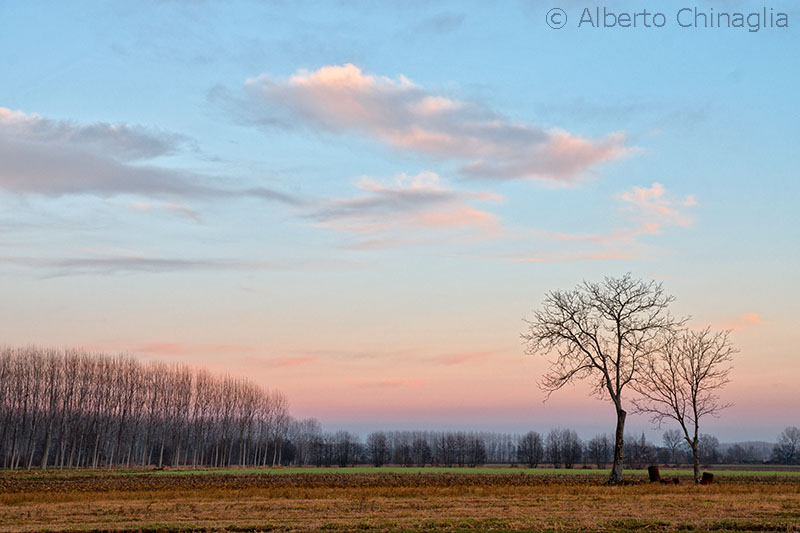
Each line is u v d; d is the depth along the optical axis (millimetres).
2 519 33406
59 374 127812
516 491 50094
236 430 167000
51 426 125438
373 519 32344
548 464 177875
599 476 87000
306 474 98125
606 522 30844
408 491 50156
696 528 29094
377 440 184500
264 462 176375
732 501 41281
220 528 29656
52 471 106750
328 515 34250
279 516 33969
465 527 29484
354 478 82125
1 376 121938
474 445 193625
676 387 63906
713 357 63156
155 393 144875
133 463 150250
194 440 153750
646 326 63000
